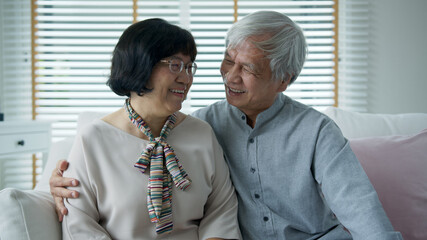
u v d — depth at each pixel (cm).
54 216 113
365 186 114
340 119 182
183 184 114
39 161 312
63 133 308
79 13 314
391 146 160
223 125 140
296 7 315
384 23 303
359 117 184
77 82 311
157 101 114
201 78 306
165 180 115
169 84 111
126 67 110
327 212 131
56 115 312
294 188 128
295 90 309
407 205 147
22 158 311
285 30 124
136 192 112
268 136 133
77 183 110
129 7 313
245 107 131
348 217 112
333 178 119
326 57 303
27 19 307
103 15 314
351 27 305
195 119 135
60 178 113
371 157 156
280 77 127
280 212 131
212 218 124
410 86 304
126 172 113
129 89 113
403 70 304
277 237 128
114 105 311
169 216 113
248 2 308
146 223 112
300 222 129
